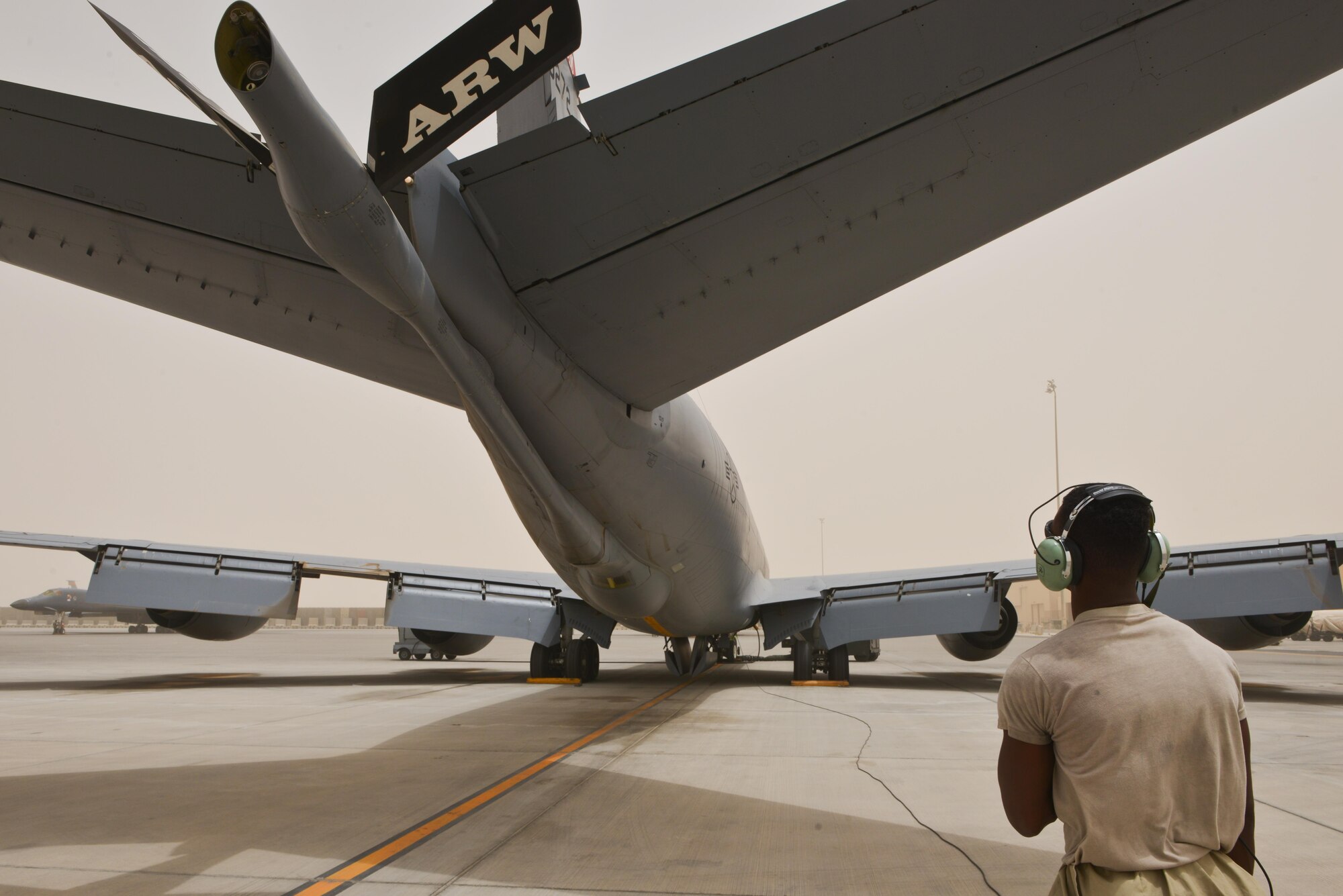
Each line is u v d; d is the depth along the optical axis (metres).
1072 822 1.85
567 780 5.75
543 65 3.21
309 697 11.64
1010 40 4.11
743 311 5.48
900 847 4.17
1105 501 1.94
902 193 4.62
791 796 5.29
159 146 4.76
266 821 4.61
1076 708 1.80
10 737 7.77
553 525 7.53
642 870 3.79
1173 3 3.93
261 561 12.12
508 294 5.49
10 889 3.45
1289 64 4.00
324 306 5.69
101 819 4.64
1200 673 1.79
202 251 5.31
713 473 9.85
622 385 6.65
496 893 3.47
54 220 5.19
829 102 4.41
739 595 12.94
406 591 12.98
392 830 4.44
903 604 12.85
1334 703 11.24
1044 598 73.12
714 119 4.56
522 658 25.92
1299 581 10.34
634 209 4.98
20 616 113.56
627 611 9.88
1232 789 1.78
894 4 4.18
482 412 5.65
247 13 2.86
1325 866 3.92
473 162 4.92
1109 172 4.39
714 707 10.40
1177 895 1.70
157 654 26.84
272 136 3.27
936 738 7.73
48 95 4.67
